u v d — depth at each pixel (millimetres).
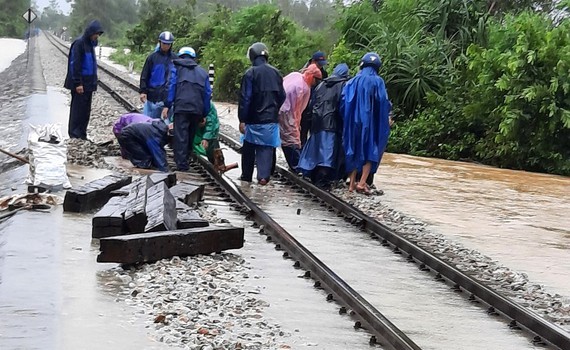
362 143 12859
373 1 31031
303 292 7453
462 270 8898
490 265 9203
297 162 14312
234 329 6207
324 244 9609
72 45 15398
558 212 13266
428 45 24484
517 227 11672
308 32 37562
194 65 13789
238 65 33688
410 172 17000
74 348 5480
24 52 65625
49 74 38406
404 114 23328
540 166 19953
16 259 7457
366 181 13523
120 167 13625
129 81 36469
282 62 34344
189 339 5855
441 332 6738
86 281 7102
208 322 6289
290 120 14133
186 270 7676
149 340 5797
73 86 15414
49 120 19625
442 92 23125
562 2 22703
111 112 23297
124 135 13734
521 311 7066
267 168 13406
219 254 8453
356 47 27125
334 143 13336
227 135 20016
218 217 10320
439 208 12750
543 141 19609
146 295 6836
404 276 8469
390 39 24156
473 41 25078
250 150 13500
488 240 10641
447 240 10367
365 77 12875
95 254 7996
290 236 8977
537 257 9844
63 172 10938
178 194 10555
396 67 23438
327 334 6340
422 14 26156
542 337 6742
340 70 13539
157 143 13742
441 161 19953
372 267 8727
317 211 11602
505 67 20281
